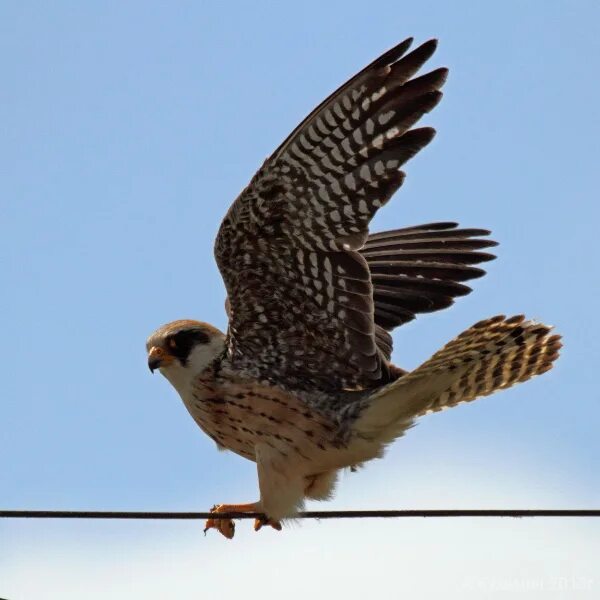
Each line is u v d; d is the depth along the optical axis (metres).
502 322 12.24
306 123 11.34
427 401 12.44
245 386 12.82
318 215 11.86
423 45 10.94
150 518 10.30
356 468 12.99
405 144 11.30
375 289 14.73
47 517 10.01
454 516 10.75
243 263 12.40
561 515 10.52
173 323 13.33
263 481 12.68
